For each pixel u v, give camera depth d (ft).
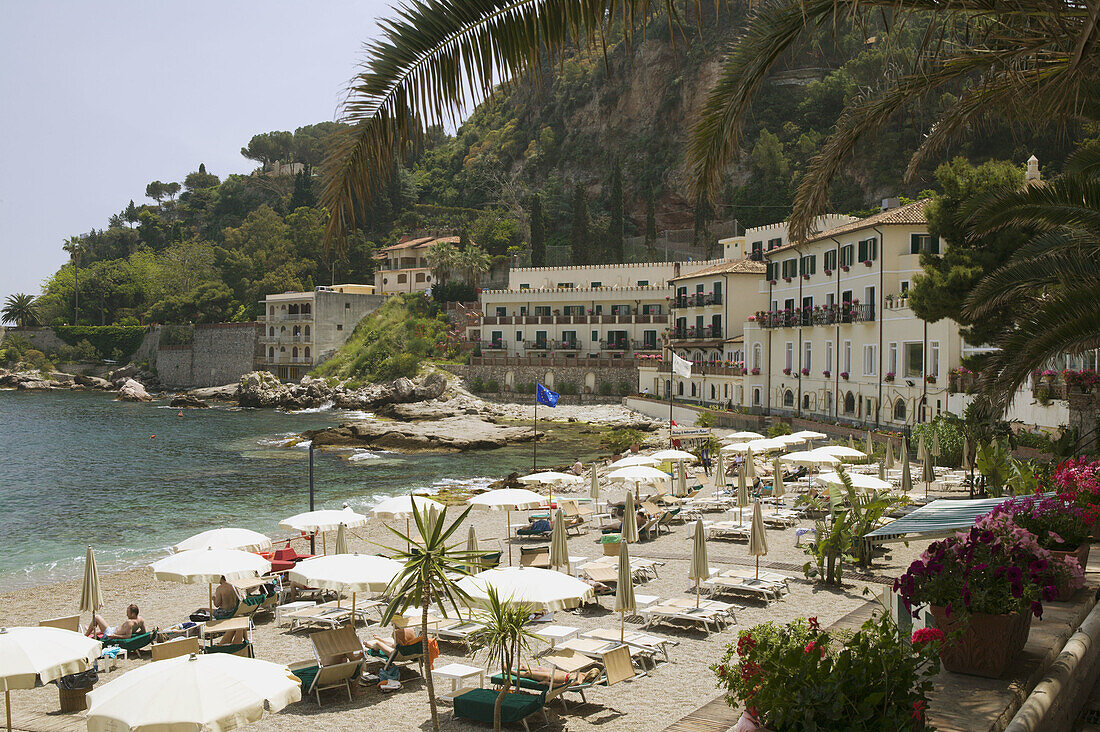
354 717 40.37
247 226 508.53
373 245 476.54
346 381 329.72
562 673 41.14
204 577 50.96
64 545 100.12
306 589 63.82
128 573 80.38
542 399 128.98
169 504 128.06
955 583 19.52
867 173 319.47
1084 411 89.04
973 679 19.16
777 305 200.75
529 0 17.56
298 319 361.92
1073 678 19.40
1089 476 37.68
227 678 31.58
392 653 45.29
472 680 44.09
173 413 303.68
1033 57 25.40
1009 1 19.98
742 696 16.70
